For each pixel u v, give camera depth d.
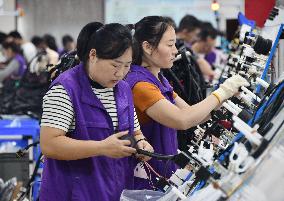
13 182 3.69
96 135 2.84
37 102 6.79
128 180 3.08
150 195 2.91
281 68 3.54
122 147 2.69
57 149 2.71
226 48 6.85
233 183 2.09
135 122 3.05
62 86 2.78
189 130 3.63
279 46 3.52
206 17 12.73
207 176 2.38
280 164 2.10
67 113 2.76
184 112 3.09
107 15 12.12
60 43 13.42
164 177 3.12
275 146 2.16
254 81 3.40
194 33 7.17
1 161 4.84
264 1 4.39
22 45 10.01
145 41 3.27
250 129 2.20
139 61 3.31
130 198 2.88
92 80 2.86
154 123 3.28
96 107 2.85
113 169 2.90
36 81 6.86
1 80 9.65
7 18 11.45
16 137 5.21
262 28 4.27
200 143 2.91
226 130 3.02
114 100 2.91
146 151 2.79
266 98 2.77
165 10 12.84
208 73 7.08
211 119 3.30
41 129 2.77
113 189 2.89
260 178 2.08
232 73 3.85
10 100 6.98
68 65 3.66
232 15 8.94
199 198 2.36
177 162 2.71
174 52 3.32
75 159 2.75
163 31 3.25
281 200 2.05
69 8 13.02
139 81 3.20
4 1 8.09
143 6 12.51
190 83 4.16
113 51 2.67
